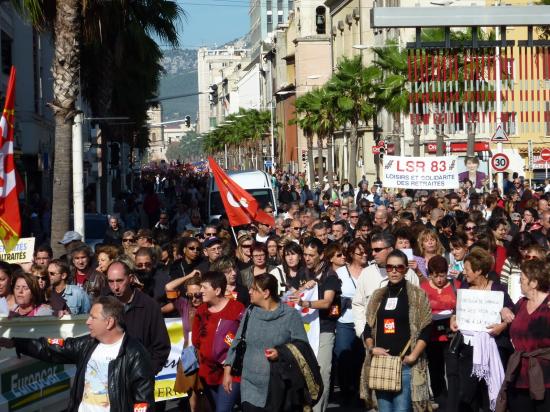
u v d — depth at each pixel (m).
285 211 34.03
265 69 141.38
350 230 23.08
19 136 44.09
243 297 12.55
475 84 32.75
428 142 61.62
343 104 66.88
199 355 11.13
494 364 11.28
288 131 116.81
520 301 10.52
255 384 9.96
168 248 15.34
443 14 28.12
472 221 16.75
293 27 119.62
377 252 12.79
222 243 15.18
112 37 37.91
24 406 9.75
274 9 192.62
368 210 26.48
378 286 12.81
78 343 8.48
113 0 24.94
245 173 35.50
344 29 88.62
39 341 8.62
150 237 15.90
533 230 17.88
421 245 14.26
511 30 56.72
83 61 39.47
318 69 107.12
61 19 22.33
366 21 79.25
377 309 10.88
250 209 19.19
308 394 9.84
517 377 10.35
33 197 42.06
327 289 12.70
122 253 13.93
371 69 66.44
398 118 57.75
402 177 27.73
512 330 10.40
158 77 51.16
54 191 22.58
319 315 12.83
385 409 10.82
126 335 8.32
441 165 27.61
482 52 31.42
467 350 11.55
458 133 59.19
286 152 119.06
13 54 48.00
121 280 10.23
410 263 12.83
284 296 12.80
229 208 19.17
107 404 8.15
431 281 12.73
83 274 14.98
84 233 24.52
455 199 26.09
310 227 19.59
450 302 12.59
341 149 88.38
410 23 28.20
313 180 82.50
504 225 16.69
